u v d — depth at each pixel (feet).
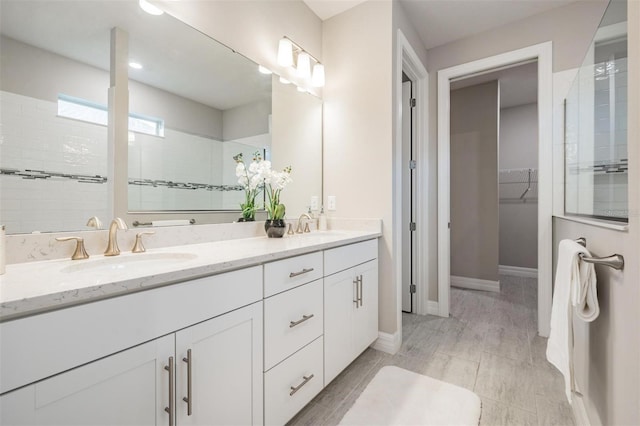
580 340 4.28
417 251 9.05
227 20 5.36
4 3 3.00
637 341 2.32
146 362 2.49
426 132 9.02
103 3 3.75
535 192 13.52
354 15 7.19
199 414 2.89
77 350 2.10
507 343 6.95
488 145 11.55
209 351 3.00
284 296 3.97
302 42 7.06
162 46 4.39
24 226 3.05
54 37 3.32
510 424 4.30
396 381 5.34
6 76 2.98
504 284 12.44
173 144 4.52
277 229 5.58
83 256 3.36
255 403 3.52
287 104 6.65
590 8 6.98
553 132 7.35
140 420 2.45
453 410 4.54
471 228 11.87
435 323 8.25
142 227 4.09
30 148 3.11
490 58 8.21
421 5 7.27
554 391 5.06
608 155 3.65
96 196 3.62
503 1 7.14
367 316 6.14
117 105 3.85
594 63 4.50
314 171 7.38
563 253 3.92
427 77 9.07
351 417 4.41
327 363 4.86
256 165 5.78
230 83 5.41
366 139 6.95
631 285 2.47
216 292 3.07
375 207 6.82
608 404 3.09
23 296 1.87
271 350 3.75
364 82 7.00
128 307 2.38
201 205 4.90
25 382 1.87
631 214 2.45
